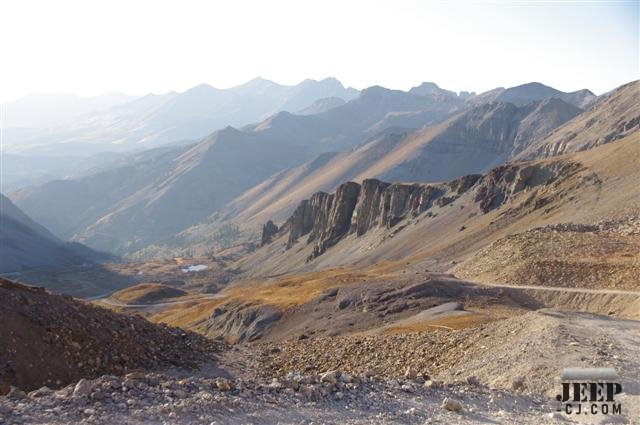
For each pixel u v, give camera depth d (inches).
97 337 1348.4
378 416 720.3
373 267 6993.1
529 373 999.0
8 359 1115.9
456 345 1381.6
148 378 749.3
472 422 733.3
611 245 2950.3
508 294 2721.5
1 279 1364.4
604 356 1043.9
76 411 614.5
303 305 3841.0
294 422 667.4
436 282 3110.2
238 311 4522.6
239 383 780.0
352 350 1644.9
